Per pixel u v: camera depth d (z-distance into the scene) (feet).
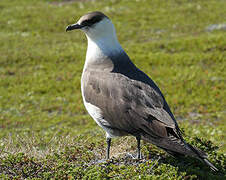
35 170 25.77
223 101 58.18
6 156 29.43
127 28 94.07
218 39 79.15
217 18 95.96
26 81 69.15
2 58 77.97
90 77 27.20
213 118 52.80
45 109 59.11
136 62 73.41
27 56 79.00
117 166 24.71
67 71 72.69
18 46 85.35
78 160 27.68
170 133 23.47
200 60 72.38
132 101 24.85
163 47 80.38
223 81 64.34
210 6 104.83
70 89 65.67
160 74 68.13
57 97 63.16
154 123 23.81
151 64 72.74
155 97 24.98
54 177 24.41
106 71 26.99
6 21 100.73
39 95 64.23
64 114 57.31
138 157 25.98
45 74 71.87
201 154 22.21
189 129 45.68
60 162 26.23
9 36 91.66
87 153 28.25
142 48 80.33
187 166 25.58
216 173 25.91
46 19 101.04
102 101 25.91
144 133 24.34
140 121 24.29
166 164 25.05
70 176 24.31
